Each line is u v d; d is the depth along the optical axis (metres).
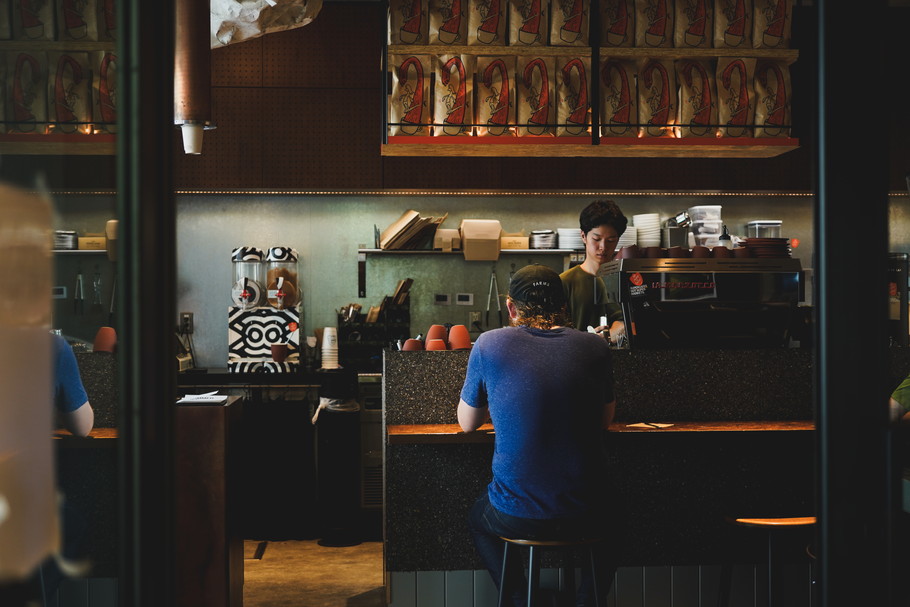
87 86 3.19
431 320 6.00
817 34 1.49
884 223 1.47
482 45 4.04
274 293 5.26
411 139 4.04
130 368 1.35
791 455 3.31
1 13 3.10
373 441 5.18
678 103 4.13
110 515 2.46
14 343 1.58
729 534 2.95
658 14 4.08
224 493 3.22
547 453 2.51
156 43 1.38
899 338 3.17
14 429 1.60
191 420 3.20
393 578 3.23
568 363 2.55
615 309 3.57
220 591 3.22
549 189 5.60
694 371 3.33
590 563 2.59
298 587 4.07
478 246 5.75
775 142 4.15
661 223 5.93
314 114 5.44
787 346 3.39
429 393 3.27
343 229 5.98
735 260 3.34
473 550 3.25
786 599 3.34
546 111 4.07
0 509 1.57
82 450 2.48
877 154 1.48
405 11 4.02
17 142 3.13
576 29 4.05
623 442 3.27
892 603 1.46
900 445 1.47
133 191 1.35
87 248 4.95
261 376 5.04
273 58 5.41
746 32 4.11
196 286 5.91
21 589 1.61
